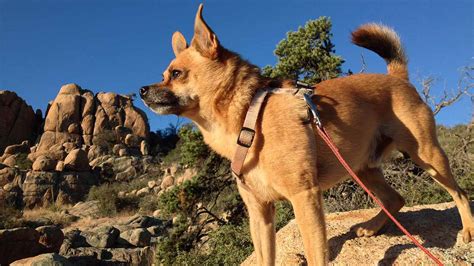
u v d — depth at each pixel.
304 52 13.95
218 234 12.17
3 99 53.22
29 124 55.00
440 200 9.70
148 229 28.81
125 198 41.97
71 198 42.94
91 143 53.69
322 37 14.66
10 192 41.44
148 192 44.16
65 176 44.31
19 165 46.34
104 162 50.06
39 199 41.72
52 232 23.56
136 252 24.95
